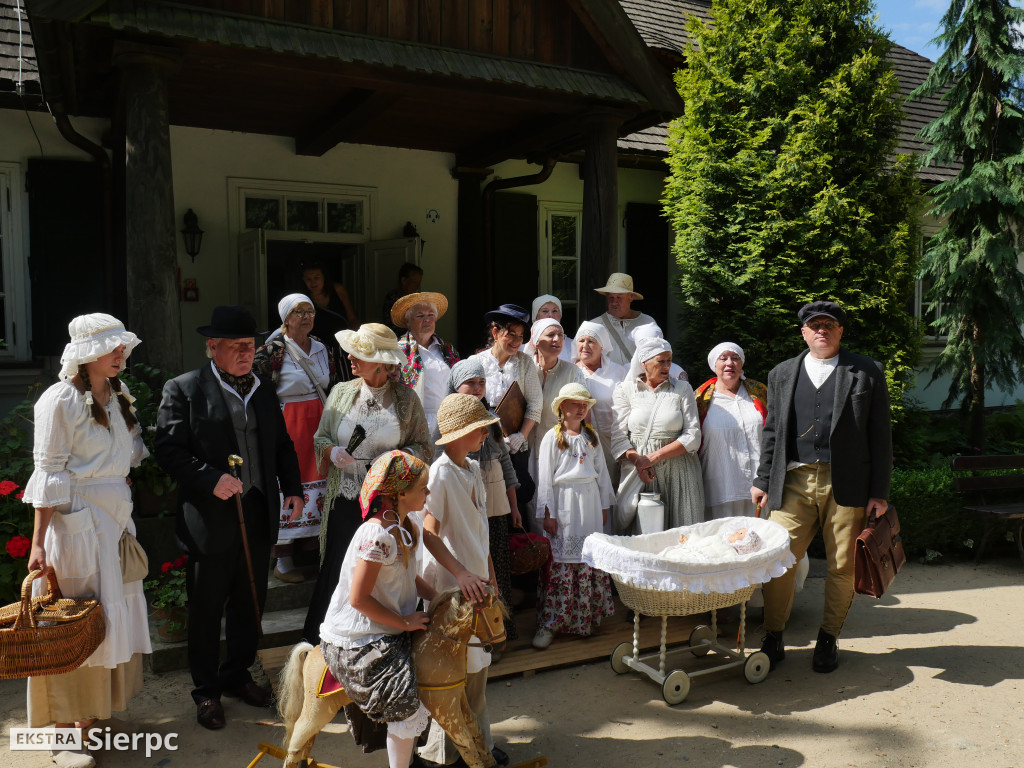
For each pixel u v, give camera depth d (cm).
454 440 364
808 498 482
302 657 328
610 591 523
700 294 834
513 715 418
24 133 744
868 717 412
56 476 351
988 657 491
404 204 913
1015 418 1062
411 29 598
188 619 411
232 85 668
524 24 643
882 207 812
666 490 529
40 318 753
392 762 314
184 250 812
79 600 355
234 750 377
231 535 402
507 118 771
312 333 687
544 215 1001
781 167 789
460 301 948
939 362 962
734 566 425
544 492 501
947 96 924
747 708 425
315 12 563
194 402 402
